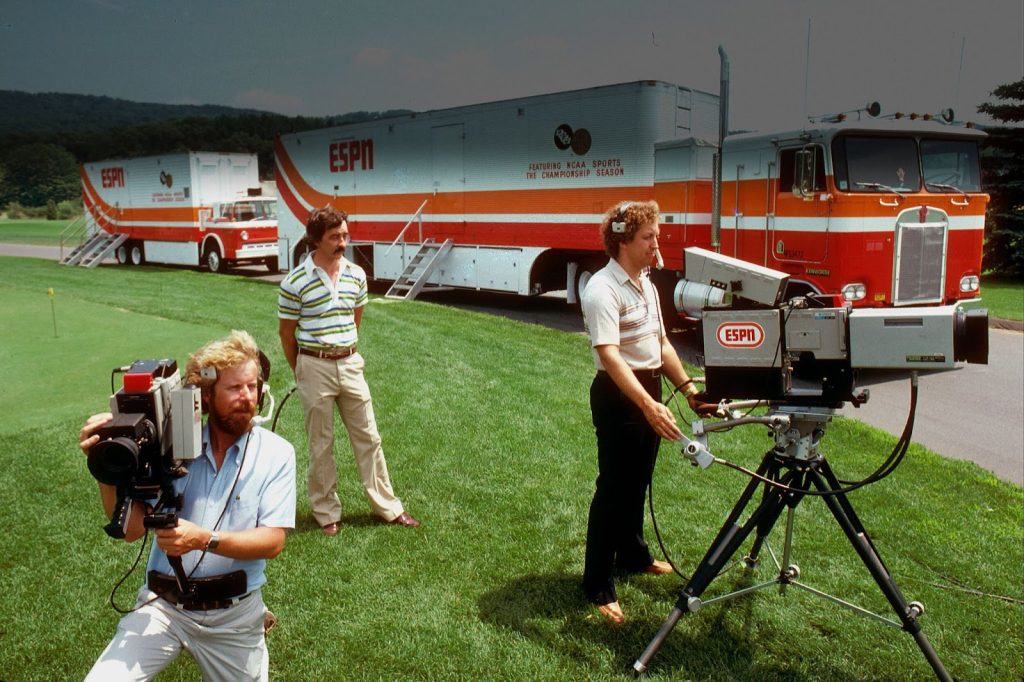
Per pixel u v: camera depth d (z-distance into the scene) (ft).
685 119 38.88
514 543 14.35
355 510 15.96
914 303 30.78
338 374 14.44
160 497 7.47
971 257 32.01
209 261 74.49
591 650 10.93
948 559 13.76
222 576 8.00
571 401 24.08
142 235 82.69
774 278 10.00
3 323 39.58
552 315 46.11
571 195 41.60
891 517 15.57
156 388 7.16
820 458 10.48
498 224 45.98
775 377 9.90
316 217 13.97
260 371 8.89
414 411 22.94
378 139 53.36
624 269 11.35
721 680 10.30
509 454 19.21
